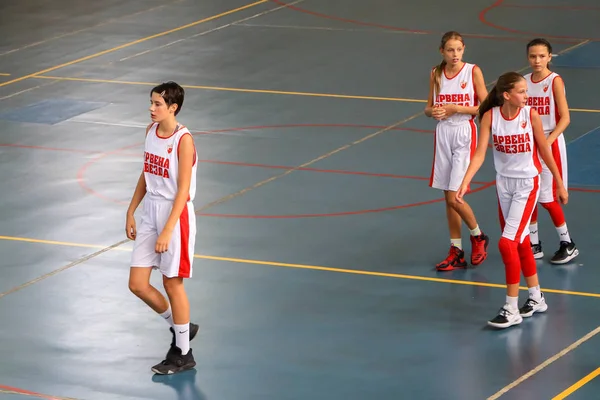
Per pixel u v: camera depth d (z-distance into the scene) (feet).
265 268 42.83
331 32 90.84
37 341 36.45
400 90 72.59
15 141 63.41
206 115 67.72
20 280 42.09
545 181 41.98
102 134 64.64
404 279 41.47
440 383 32.60
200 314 38.34
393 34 89.30
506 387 32.14
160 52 86.12
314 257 43.93
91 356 35.22
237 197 52.03
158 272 42.52
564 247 42.57
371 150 59.57
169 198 33.30
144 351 35.58
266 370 33.86
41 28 97.04
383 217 48.73
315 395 32.01
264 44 87.61
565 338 35.73
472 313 38.19
